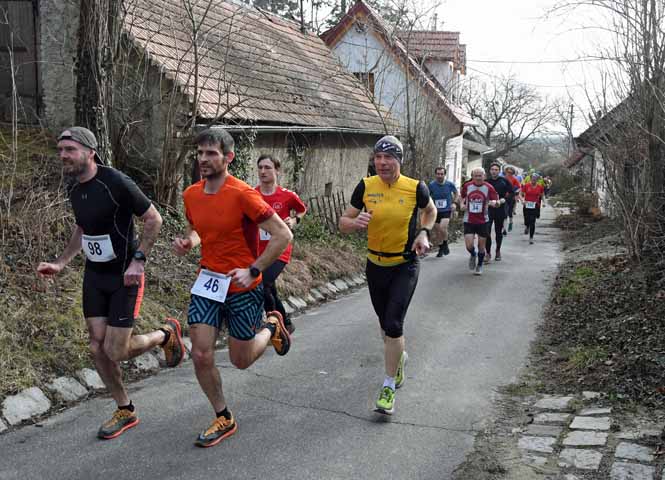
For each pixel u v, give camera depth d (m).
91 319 4.41
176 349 4.78
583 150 16.72
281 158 13.77
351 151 17.62
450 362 6.49
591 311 8.16
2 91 10.68
